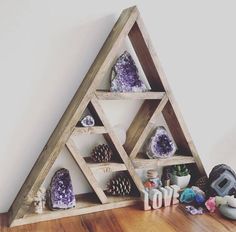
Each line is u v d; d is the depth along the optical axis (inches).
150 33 23.6
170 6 23.7
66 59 21.6
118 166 22.2
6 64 20.3
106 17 22.0
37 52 20.8
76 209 21.6
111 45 20.3
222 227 20.8
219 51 26.1
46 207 21.7
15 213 20.2
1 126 21.0
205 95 26.5
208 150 27.9
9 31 20.0
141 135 22.5
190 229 20.4
